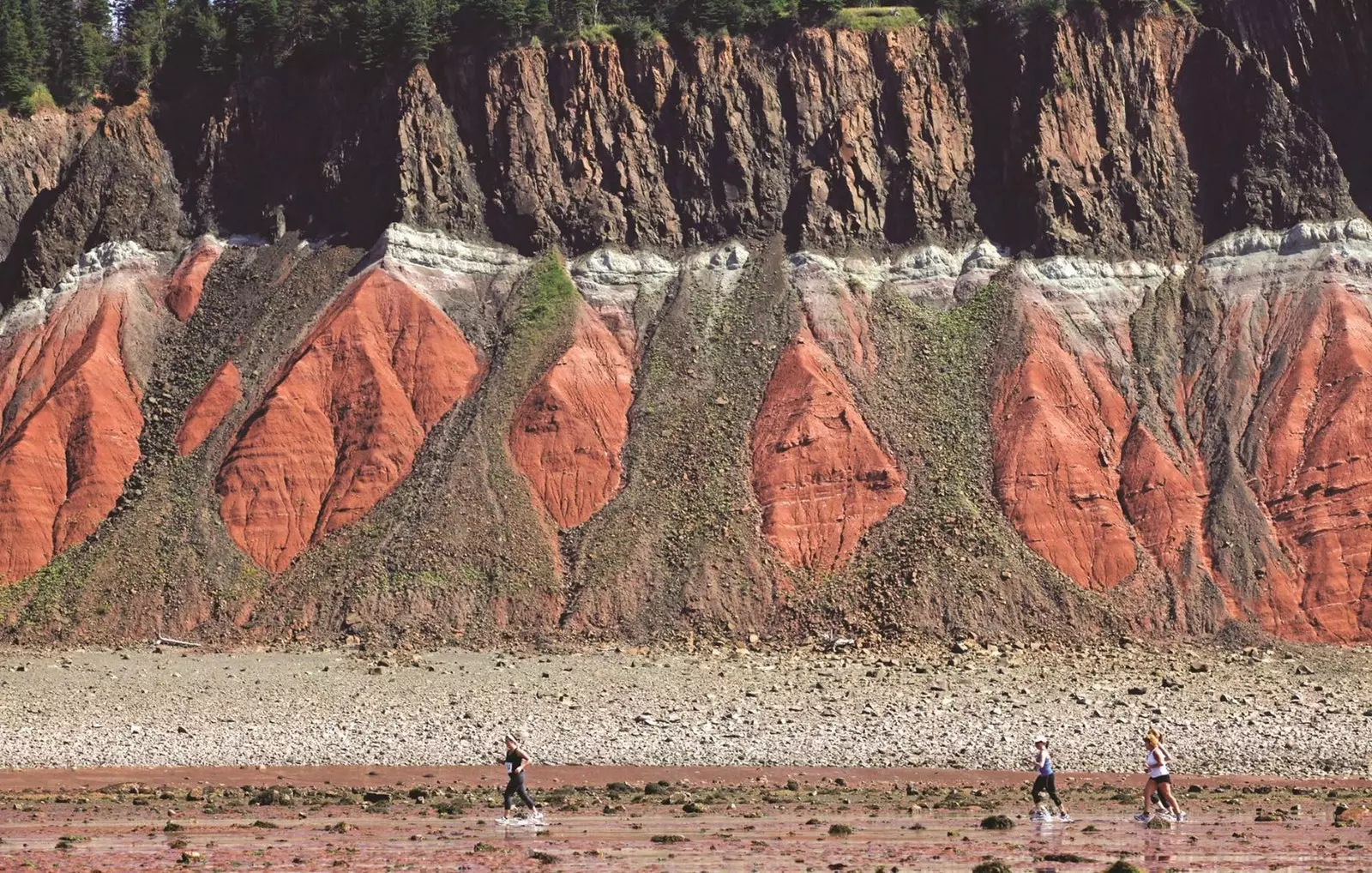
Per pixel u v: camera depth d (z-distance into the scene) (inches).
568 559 7027.6
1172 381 7706.7
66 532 7495.1
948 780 4753.9
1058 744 5285.4
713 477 7268.7
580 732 5398.6
